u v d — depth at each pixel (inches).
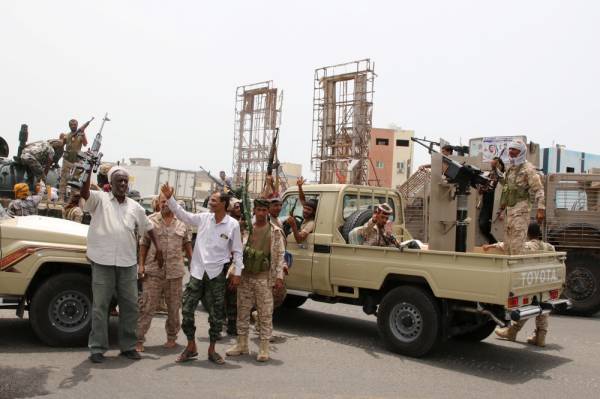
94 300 237.1
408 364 260.7
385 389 220.2
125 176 243.4
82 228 275.6
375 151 1851.6
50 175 561.6
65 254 256.7
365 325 354.9
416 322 271.1
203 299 254.5
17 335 278.7
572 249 441.7
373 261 287.6
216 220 245.3
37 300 252.4
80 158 237.9
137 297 248.2
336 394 211.3
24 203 382.9
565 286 439.8
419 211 491.5
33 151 498.6
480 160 361.7
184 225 273.1
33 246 251.9
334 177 1274.6
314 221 324.5
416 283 281.0
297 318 369.1
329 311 401.7
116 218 241.4
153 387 209.0
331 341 304.2
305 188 339.0
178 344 278.4
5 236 250.1
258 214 255.6
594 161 652.7
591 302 430.9
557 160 610.5
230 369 238.1
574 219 438.9
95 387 205.9
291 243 332.5
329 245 312.0
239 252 247.4
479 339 317.7
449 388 225.8
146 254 266.2
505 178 308.3
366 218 319.6
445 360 271.7
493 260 246.7
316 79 1314.0
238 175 1488.7
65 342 257.4
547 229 445.1
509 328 323.3
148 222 253.0
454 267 257.1
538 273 268.4
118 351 258.8
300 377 231.6
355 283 295.3
